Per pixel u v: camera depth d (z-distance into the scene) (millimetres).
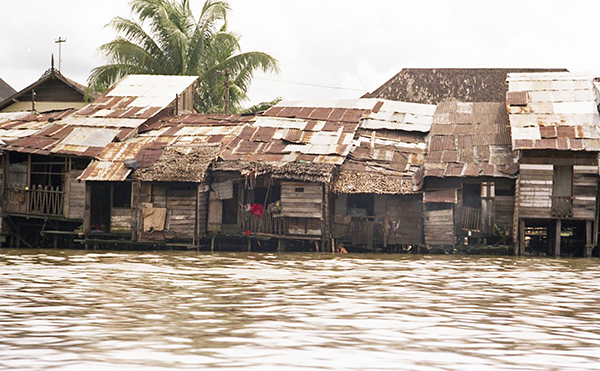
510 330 19156
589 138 43594
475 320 20562
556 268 36625
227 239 47281
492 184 44969
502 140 47344
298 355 15758
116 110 52250
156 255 41969
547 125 45188
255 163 45844
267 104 62281
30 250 44938
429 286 28266
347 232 45781
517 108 47438
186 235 45562
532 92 49281
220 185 46594
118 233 45531
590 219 43531
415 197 45625
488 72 66062
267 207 46531
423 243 45312
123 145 47906
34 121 53031
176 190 45625
